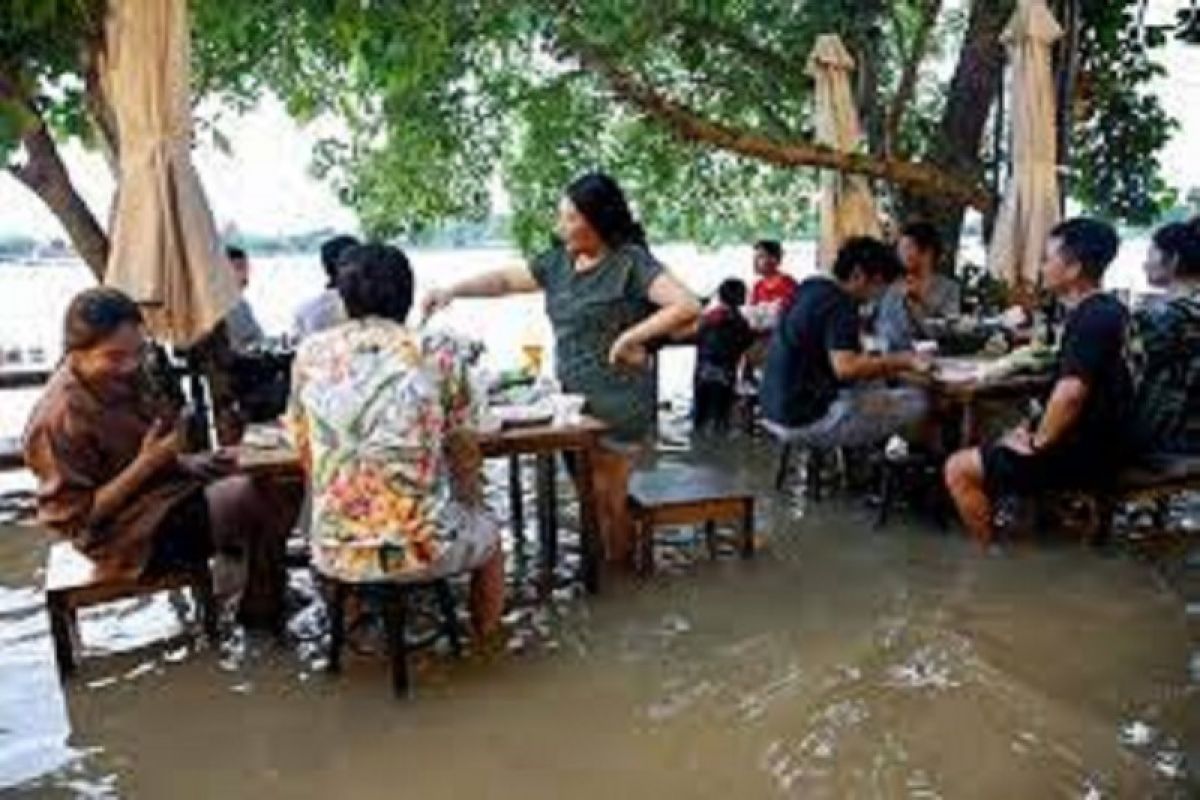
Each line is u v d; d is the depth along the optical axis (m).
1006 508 6.11
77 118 6.63
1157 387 5.35
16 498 6.88
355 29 7.18
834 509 6.16
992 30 9.45
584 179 4.92
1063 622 4.53
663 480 5.51
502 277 5.27
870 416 5.94
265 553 4.57
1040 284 6.80
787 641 4.41
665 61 10.41
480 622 4.50
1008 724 3.69
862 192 9.05
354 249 4.01
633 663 4.27
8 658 4.46
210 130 8.57
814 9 9.51
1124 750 3.51
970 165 9.72
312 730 3.82
